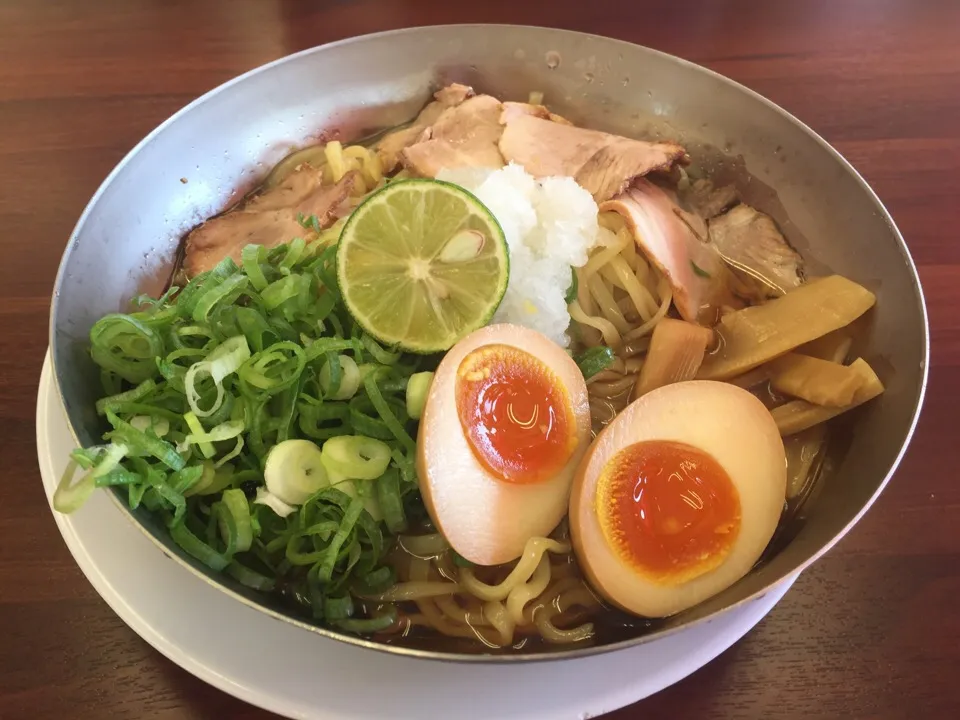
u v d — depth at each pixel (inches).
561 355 7.7
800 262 9.1
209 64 11.5
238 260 8.8
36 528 7.7
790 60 11.6
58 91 11.1
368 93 10.3
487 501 7.1
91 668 6.9
